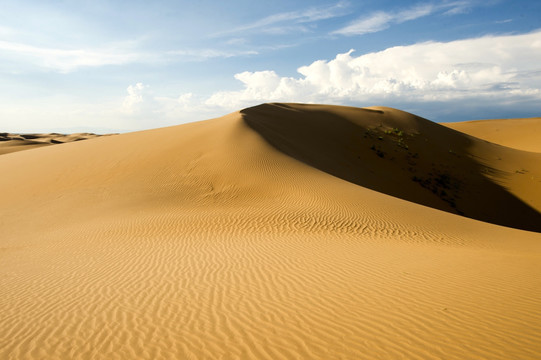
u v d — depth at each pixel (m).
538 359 4.60
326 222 14.99
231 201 19.39
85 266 10.12
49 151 36.41
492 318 5.75
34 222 18.52
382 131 51.72
